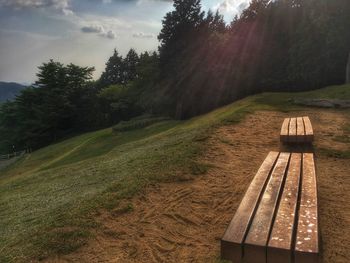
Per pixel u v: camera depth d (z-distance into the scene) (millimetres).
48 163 28797
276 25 30984
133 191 6188
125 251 4418
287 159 6465
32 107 58906
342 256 4047
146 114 43844
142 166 8289
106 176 9219
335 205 5406
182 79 34969
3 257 4523
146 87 47594
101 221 5172
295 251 3320
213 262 3986
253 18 33750
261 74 29547
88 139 37250
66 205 6664
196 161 7770
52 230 4992
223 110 21375
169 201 5820
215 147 8906
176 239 4637
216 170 7227
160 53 41312
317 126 11219
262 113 14125
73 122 60438
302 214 4031
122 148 16750
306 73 26547
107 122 54562
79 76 62594
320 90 21109
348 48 25375
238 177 6797
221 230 4793
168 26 39500
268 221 3855
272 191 4730
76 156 27250
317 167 7348
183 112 33938
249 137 9953
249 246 3459
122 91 52781
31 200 9836
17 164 38750
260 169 5859
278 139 9672
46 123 57781
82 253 4418
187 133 13641
